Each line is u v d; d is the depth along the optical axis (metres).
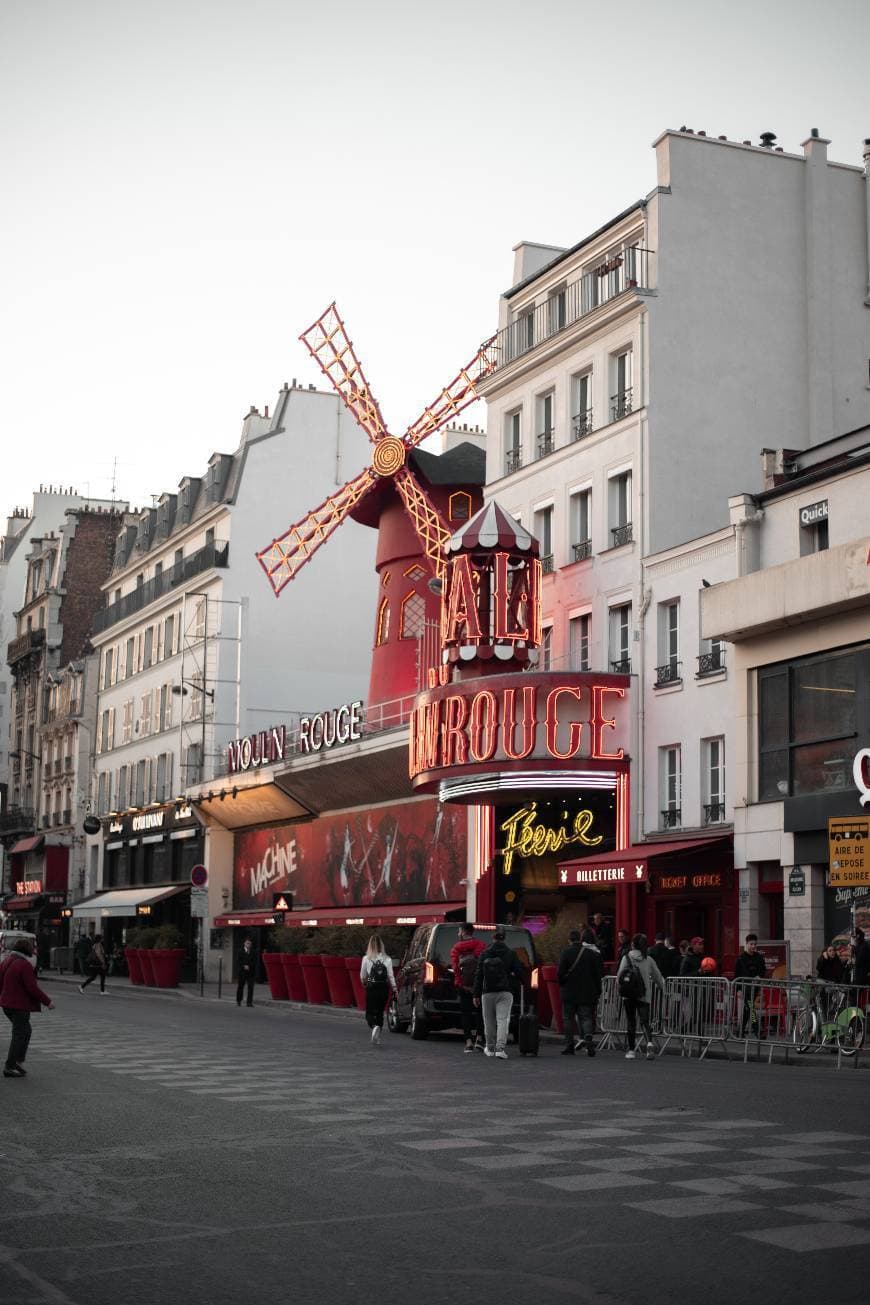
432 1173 8.78
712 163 30.59
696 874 26.56
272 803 44.72
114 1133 10.67
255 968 33.84
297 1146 9.95
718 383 30.00
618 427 30.11
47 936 63.88
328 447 52.78
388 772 36.84
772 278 30.81
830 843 22.72
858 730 22.86
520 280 35.41
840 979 20.59
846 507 24.09
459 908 33.66
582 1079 14.94
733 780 26.02
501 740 29.16
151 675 57.00
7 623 84.50
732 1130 10.57
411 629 38.66
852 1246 6.73
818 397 30.70
